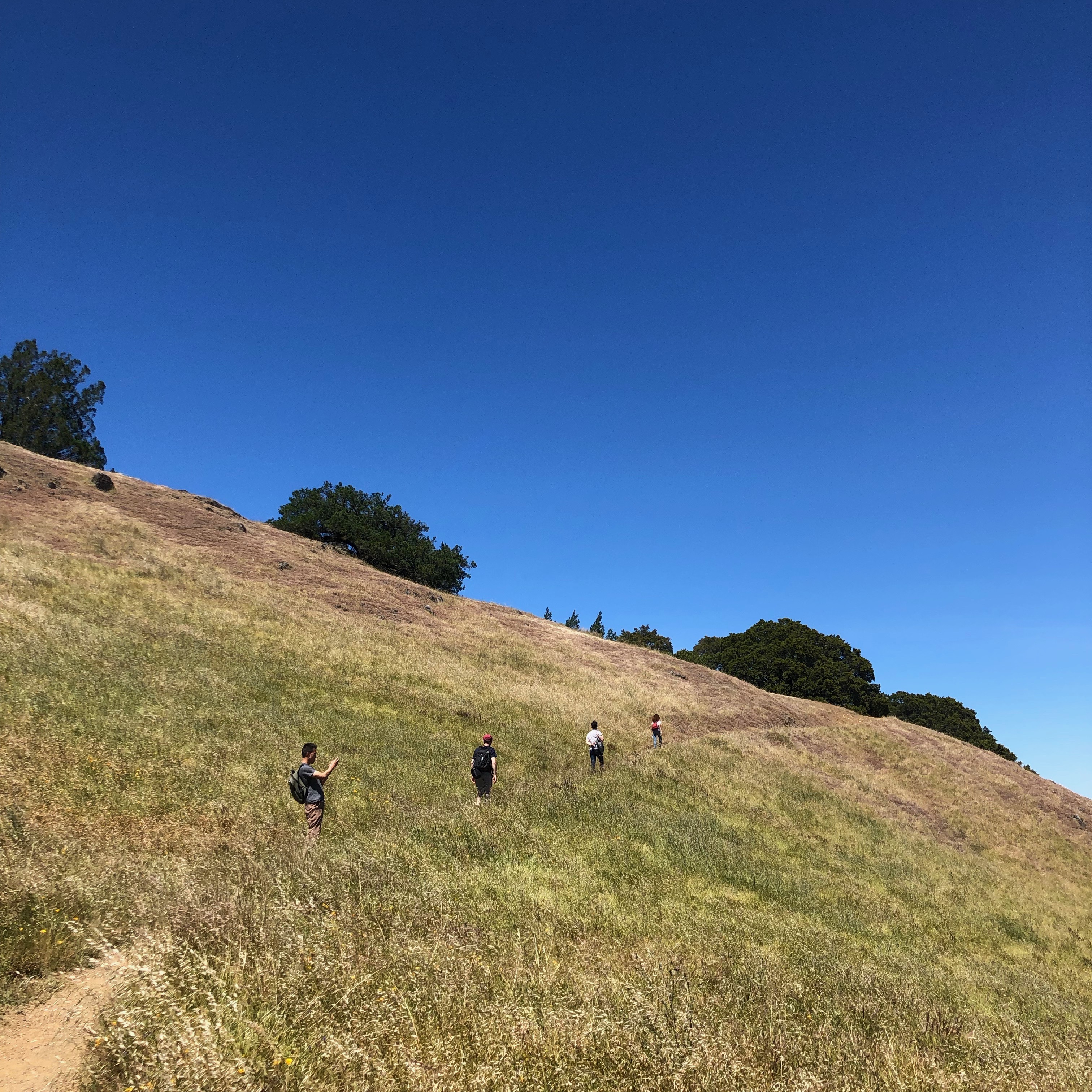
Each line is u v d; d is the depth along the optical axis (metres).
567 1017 4.19
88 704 12.74
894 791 27.47
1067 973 12.61
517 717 22.45
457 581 46.44
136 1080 3.29
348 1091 3.31
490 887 8.12
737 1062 3.97
